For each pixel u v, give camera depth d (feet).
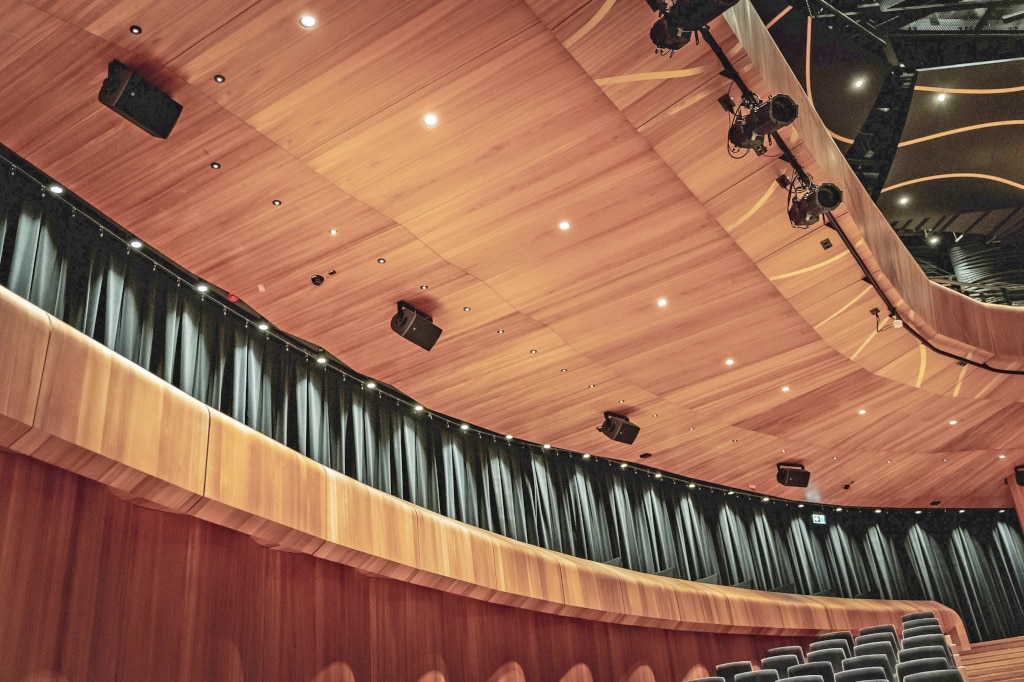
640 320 19.95
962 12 24.81
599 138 14.39
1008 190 29.37
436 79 12.76
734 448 28.68
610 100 13.60
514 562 24.13
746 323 20.57
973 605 39.86
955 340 23.48
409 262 16.84
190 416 14.98
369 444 23.11
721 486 35.76
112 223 17.11
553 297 18.66
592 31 12.19
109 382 13.38
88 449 12.73
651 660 28.48
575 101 13.55
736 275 18.63
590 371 22.12
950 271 34.40
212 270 16.35
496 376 21.71
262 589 17.58
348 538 18.52
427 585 21.29
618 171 15.20
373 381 23.66
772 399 25.07
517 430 25.14
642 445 27.37
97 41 11.42
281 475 17.03
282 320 18.17
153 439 14.01
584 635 26.89
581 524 29.60
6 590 12.34
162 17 11.15
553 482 29.66
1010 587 40.27
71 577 13.46
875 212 20.45
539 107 13.57
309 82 12.49
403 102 13.08
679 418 25.70
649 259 17.74
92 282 16.53
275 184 14.38
